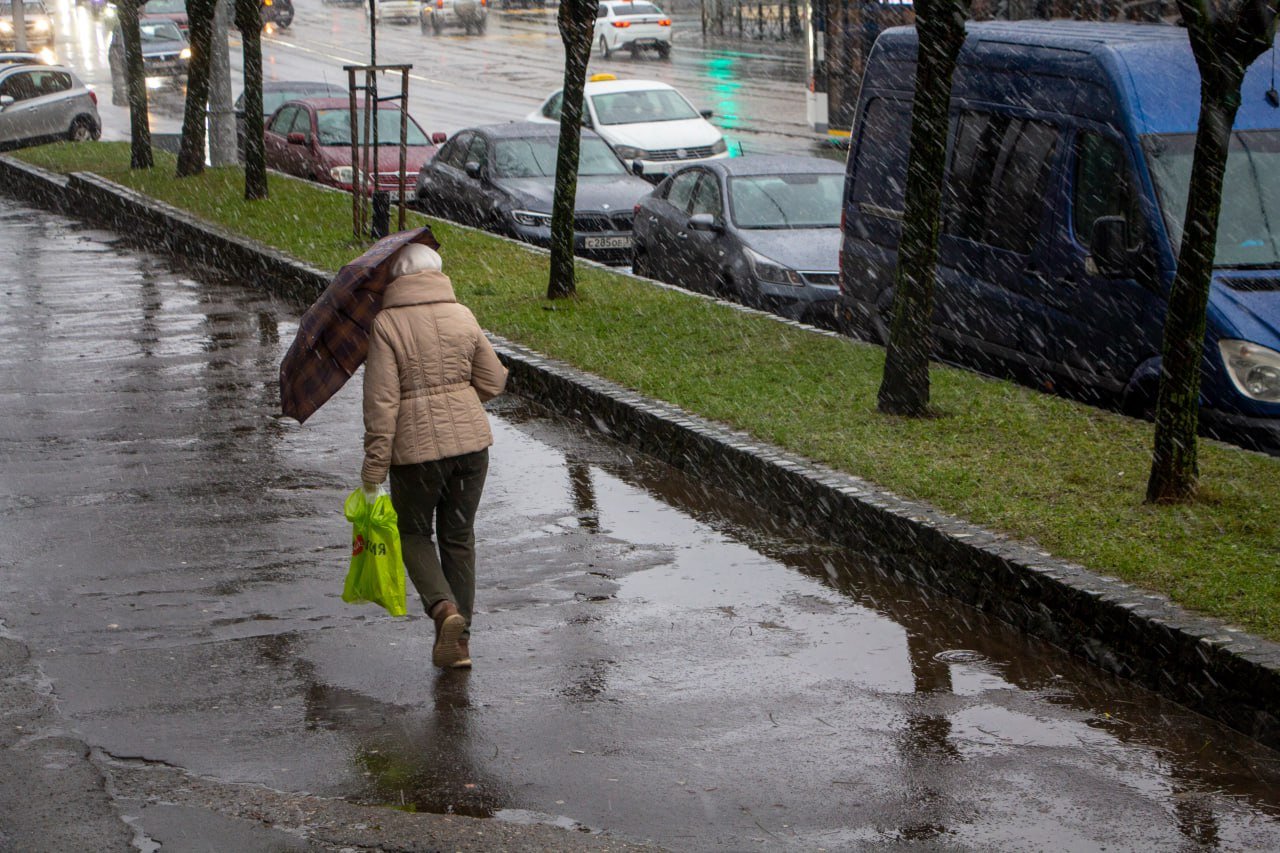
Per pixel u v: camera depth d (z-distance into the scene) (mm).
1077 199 11977
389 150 25375
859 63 32625
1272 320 10719
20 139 34812
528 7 80562
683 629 7980
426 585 7312
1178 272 8766
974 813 5980
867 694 7172
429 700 7051
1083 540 8273
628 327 14484
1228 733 6770
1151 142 11383
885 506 8992
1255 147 11641
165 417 12445
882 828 5852
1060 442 10320
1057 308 12117
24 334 15805
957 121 13375
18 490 10359
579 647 7727
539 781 6215
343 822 5789
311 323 7168
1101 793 6172
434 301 7293
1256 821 5945
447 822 5801
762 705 7027
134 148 27500
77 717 6793
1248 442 10648
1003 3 29672
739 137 33625
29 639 7719
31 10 60781
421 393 7230
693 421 11117
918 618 8164
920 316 10984
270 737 6617
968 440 10414
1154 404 11258
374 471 7172
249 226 20703
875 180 14336
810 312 15891
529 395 13164
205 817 5816
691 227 17078
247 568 8836
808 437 10500
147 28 51719
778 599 8453
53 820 5754
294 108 26875
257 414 12562
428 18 69688
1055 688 7258
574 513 10008
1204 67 8406
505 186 21156
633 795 6098
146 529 9531
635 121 27641
